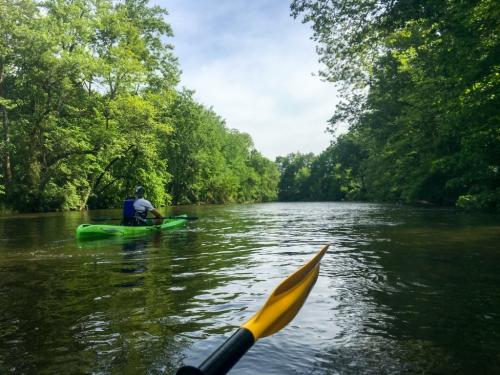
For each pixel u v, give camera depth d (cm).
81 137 2795
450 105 1496
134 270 570
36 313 370
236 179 6331
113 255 713
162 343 293
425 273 520
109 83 2905
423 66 2027
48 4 2636
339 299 402
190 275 530
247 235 1039
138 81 2973
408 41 2069
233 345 158
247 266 591
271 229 1216
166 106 3456
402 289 439
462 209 2070
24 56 2375
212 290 446
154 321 342
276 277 512
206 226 1352
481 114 1375
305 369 247
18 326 334
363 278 495
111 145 2792
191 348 283
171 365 257
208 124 5178
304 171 11025
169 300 407
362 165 5231
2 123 2552
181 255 704
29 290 457
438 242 820
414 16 1388
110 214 2323
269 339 296
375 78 2558
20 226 1415
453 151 2180
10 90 2542
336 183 8556
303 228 1235
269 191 9044
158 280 501
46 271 571
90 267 598
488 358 262
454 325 324
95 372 248
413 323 330
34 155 2631
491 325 323
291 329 317
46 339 304
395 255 667
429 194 2689
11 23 2333
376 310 365
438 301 392
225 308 377
